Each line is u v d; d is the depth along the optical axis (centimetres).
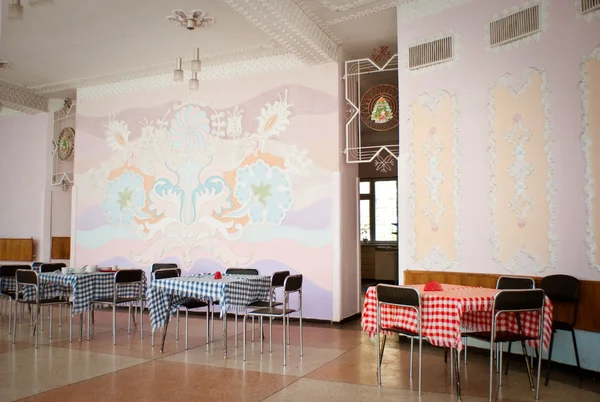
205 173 786
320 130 708
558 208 467
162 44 706
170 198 810
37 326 536
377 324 405
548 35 480
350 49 721
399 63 592
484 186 520
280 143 734
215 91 789
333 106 702
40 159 991
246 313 489
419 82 575
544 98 481
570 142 462
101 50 730
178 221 800
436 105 560
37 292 544
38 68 809
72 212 891
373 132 1265
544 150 479
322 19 621
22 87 908
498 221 508
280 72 742
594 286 438
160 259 810
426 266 558
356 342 568
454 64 548
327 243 695
